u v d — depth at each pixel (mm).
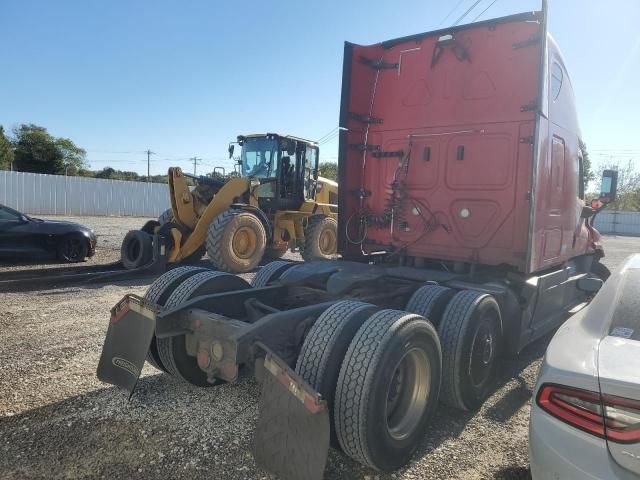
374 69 5789
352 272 4719
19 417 3498
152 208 31781
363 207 5910
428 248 5398
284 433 2602
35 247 10258
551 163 5043
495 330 4145
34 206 27094
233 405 3805
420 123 5426
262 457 2688
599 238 7664
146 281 8898
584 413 2061
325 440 2434
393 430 3006
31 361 4578
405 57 5543
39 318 6090
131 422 3480
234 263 9398
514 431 3576
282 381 2650
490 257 4961
